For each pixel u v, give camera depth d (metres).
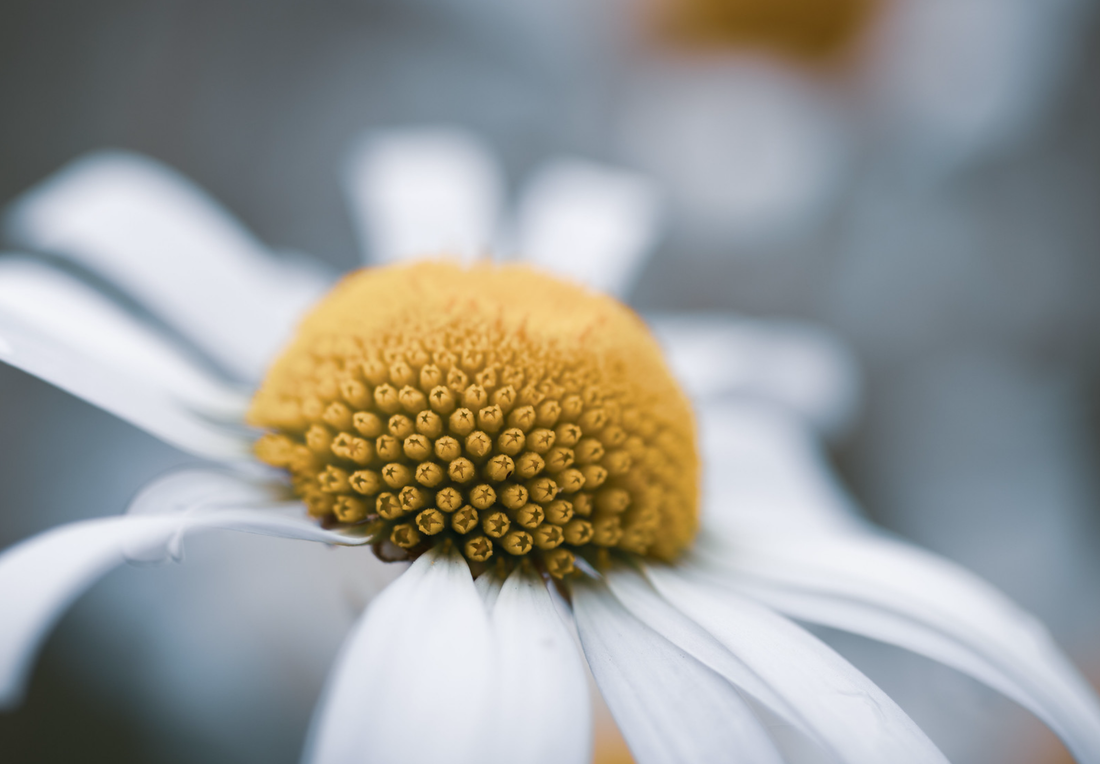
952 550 0.11
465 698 0.05
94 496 0.10
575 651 0.05
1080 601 0.11
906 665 0.09
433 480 0.06
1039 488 0.12
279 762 0.08
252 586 0.08
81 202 0.07
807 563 0.06
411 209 0.08
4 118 0.11
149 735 0.08
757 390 0.09
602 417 0.06
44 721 0.08
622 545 0.06
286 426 0.06
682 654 0.05
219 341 0.07
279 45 0.12
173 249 0.07
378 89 0.12
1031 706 0.06
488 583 0.05
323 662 0.08
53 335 0.06
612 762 0.08
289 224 0.12
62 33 0.11
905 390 0.12
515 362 0.06
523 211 0.09
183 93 0.12
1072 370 0.12
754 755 0.05
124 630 0.08
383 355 0.06
